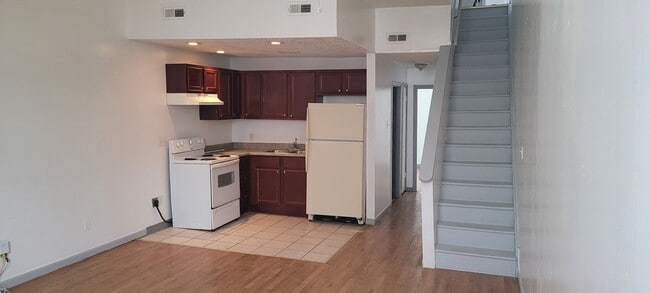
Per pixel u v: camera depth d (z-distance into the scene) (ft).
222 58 22.63
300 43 16.72
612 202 3.01
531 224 8.99
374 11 19.42
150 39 16.37
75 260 14.52
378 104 20.22
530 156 9.40
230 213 19.58
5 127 12.29
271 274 13.71
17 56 12.55
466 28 21.74
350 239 17.44
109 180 15.80
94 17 15.01
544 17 6.98
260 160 21.40
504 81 18.06
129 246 16.26
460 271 13.88
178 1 15.93
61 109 13.92
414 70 26.55
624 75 2.79
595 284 3.43
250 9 15.40
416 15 19.21
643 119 2.43
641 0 2.49
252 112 22.71
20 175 12.72
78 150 14.55
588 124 3.75
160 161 18.30
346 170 19.54
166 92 18.49
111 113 15.80
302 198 20.95
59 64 13.82
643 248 2.40
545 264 6.54
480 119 17.43
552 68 5.97
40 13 13.16
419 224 19.75
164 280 13.17
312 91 21.83
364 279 13.32
